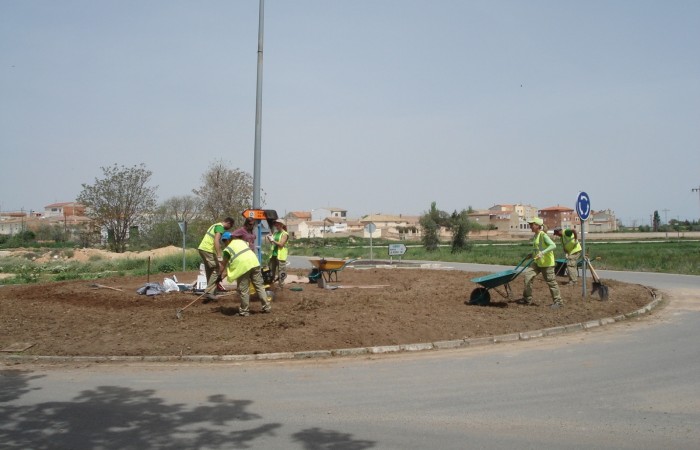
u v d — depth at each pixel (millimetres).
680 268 27172
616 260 33688
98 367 8695
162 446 5414
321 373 8211
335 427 5930
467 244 49812
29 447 5402
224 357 9070
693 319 12594
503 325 11117
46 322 11531
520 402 6727
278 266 15789
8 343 9906
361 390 7312
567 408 6477
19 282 25266
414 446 5371
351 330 10289
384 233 125188
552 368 8336
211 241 13766
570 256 18000
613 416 6184
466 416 6242
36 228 100000
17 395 7188
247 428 5914
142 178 47281
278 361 8992
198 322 11125
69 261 39750
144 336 10164
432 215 55500
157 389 7434
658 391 7105
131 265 32156
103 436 5695
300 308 12445
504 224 131250
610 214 148000
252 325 10812
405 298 14109
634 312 13086
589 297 14578
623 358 8906
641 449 5254
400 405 6668
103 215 45469
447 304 13242
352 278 21188
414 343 9867
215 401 6887
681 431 5695
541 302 13891
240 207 38500
